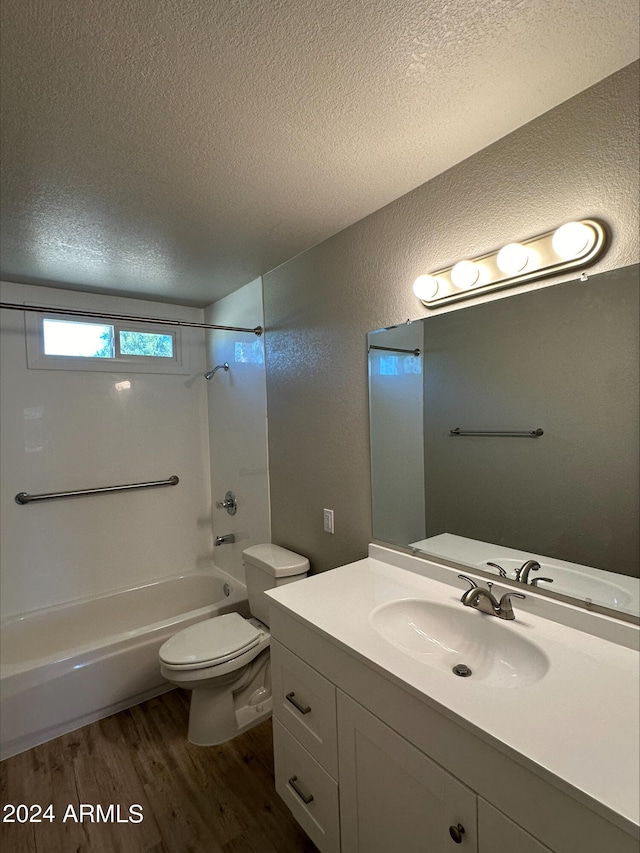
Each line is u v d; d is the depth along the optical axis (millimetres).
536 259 1226
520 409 1303
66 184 1456
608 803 648
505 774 787
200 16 856
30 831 1533
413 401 1622
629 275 1056
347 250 1863
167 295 2811
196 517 3152
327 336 2004
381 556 1766
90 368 2701
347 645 1139
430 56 979
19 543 2486
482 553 1424
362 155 1353
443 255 1475
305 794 1366
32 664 1980
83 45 911
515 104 1148
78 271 2301
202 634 2018
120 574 2838
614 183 1067
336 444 1988
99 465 2750
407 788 994
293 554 2248
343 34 912
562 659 1034
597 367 1128
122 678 2172
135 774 1780
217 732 1952
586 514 1165
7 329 2439
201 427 3170
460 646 1287
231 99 1088
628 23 906
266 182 1489
